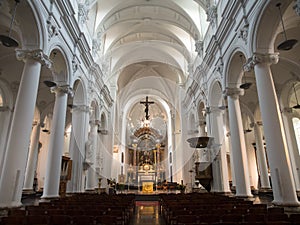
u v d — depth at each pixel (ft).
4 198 17.02
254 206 16.60
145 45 56.65
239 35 26.32
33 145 44.42
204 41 42.50
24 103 19.56
